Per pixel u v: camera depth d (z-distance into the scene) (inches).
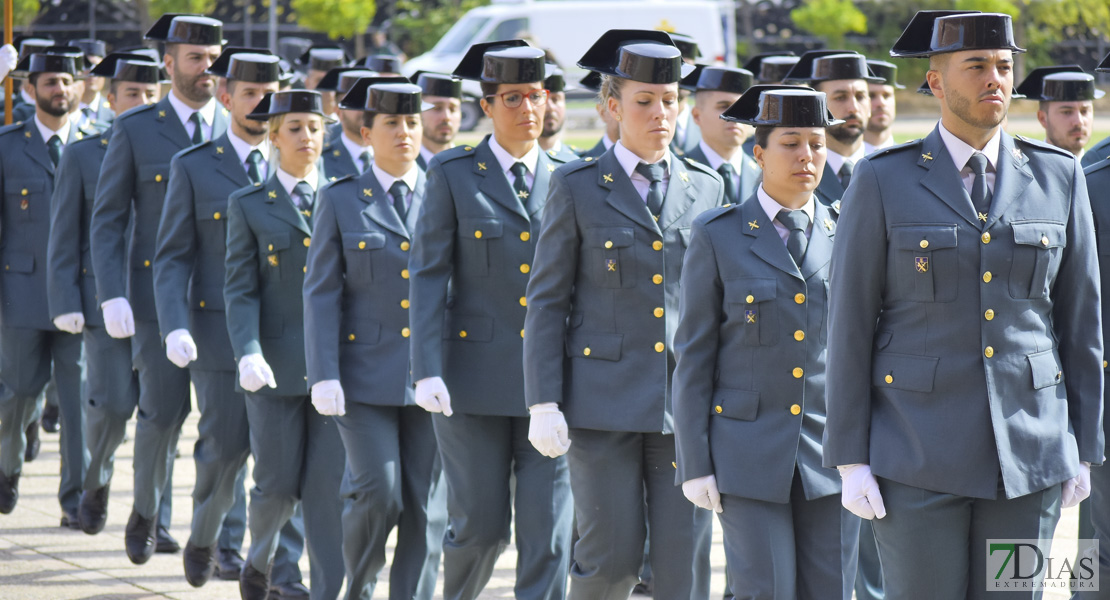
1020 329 355.9
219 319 581.9
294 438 542.9
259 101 589.6
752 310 406.3
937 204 356.2
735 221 416.5
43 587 578.9
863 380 363.9
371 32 3034.0
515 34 2402.8
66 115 756.6
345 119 693.3
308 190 559.5
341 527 540.1
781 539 400.8
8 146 741.9
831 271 372.8
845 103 559.2
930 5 3016.7
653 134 441.7
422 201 488.7
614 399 437.4
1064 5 2733.8
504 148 491.2
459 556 486.0
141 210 644.1
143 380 620.7
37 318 714.8
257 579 550.3
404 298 514.6
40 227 732.0
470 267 483.8
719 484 405.7
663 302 443.2
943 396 353.7
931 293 354.3
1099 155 531.2
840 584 405.7
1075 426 364.5
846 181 563.5
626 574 444.8
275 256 547.2
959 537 357.1
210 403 576.7
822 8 2898.6
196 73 649.0
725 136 611.2
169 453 621.9
